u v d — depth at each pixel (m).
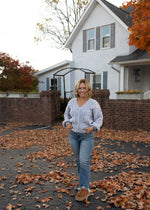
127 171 4.00
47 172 4.07
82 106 2.90
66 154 5.16
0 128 9.30
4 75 13.99
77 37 15.35
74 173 3.99
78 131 2.91
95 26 14.21
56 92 9.91
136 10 6.86
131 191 3.15
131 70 13.20
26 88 14.95
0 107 11.35
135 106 7.56
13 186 3.43
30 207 2.83
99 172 3.99
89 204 2.88
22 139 6.99
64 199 3.03
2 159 4.91
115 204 2.82
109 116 8.27
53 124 9.77
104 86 14.02
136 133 7.23
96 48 14.31
